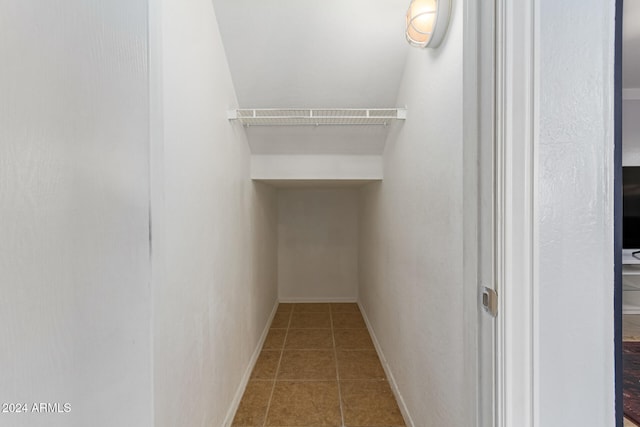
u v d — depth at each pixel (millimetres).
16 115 312
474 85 632
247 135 2127
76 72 383
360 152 2320
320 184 2982
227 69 1627
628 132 2678
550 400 573
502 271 570
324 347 2551
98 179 418
